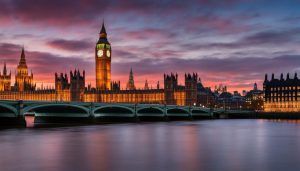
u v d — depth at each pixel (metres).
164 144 82.94
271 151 71.38
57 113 170.62
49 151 70.62
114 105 174.62
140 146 79.12
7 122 133.12
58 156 64.56
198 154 67.38
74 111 166.62
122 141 88.69
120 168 54.38
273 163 58.25
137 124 166.38
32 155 65.50
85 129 128.25
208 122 195.50
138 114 196.38
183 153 68.62
